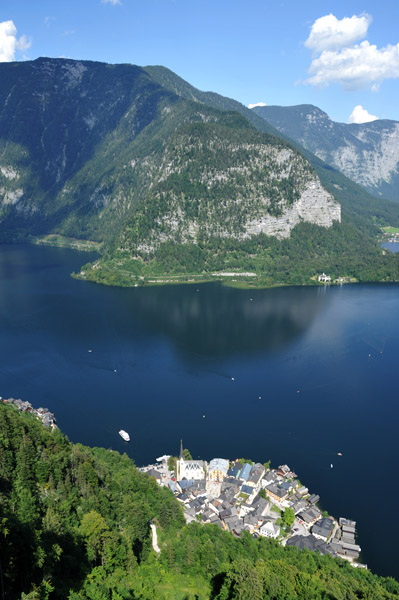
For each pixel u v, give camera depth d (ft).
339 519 534.37
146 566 419.54
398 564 479.41
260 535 505.25
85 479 488.02
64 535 384.27
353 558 483.10
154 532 483.10
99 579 360.07
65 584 339.57
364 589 401.29
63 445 556.10
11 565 303.89
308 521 524.93
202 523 520.42
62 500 449.89
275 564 414.41
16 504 398.21
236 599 362.12
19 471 457.68
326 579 410.11
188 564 435.12
